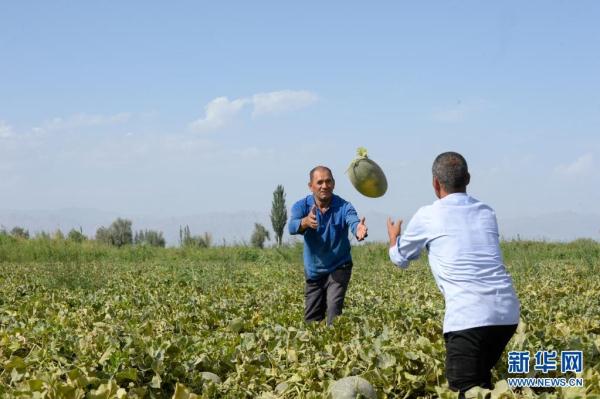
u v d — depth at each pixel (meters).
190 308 10.94
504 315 5.20
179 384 5.26
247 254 30.14
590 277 16.31
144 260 29.86
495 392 5.25
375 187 7.08
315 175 8.26
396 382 6.22
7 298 13.05
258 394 6.33
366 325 8.23
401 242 5.57
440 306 11.13
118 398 5.33
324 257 8.40
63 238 33.84
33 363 6.58
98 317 9.85
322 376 6.35
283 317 9.64
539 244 28.06
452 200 5.48
